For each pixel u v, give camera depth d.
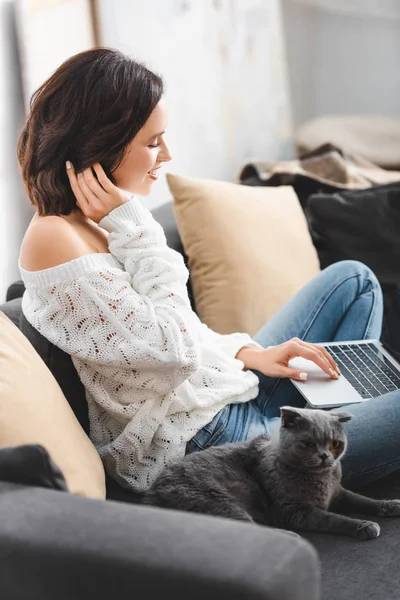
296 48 4.62
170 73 3.37
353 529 1.46
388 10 4.32
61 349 1.60
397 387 1.78
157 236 1.62
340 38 4.53
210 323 2.33
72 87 1.57
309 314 2.00
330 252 2.71
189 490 1.44
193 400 1.62
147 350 1.50
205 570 0.96
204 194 2.40
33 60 2.81
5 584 1.06
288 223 2.56
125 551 1.00
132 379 1.57
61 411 1.44
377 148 3.97
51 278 1.52
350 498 1.57
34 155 1.62
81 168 1.60
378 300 2.06
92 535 1.03
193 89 3.52
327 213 2.67
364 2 4.35
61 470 1.27
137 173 1.67
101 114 1.57
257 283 2.36
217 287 2.34
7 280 2.92
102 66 1.58
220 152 3.75
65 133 1.58
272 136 4.17
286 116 4.28
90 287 1.51
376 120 4.14
